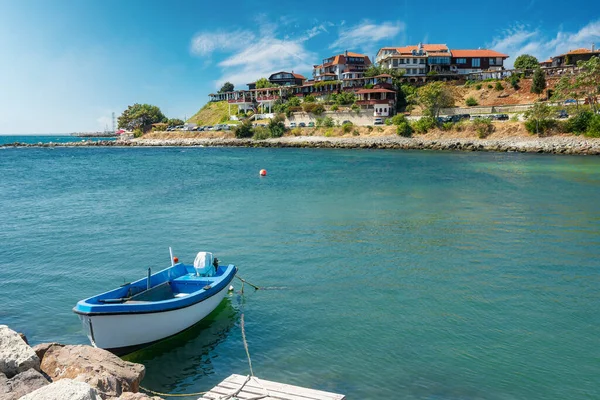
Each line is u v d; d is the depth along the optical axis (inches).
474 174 2038.6
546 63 5032.0
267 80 5954.7
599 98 3472.0
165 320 523.5
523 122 3454.7
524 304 639.8
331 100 4778.5
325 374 465.7
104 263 828.6
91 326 474.6
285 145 4252.0
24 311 622.5
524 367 480.4
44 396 260.8
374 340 538.9
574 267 789.2
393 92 4355.3
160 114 6727.4
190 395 437.1
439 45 5280.5
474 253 871.7
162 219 1176.8
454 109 4035.4
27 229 1077.1
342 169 2311.8
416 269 784.9
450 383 450.0
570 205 1314.0
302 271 779.4
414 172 2145.7
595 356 502.9
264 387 414.6
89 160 3107.8
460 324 579.2
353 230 1049.5
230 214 1234.0
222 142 4719.5
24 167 2618.1
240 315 611.5
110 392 372.2
